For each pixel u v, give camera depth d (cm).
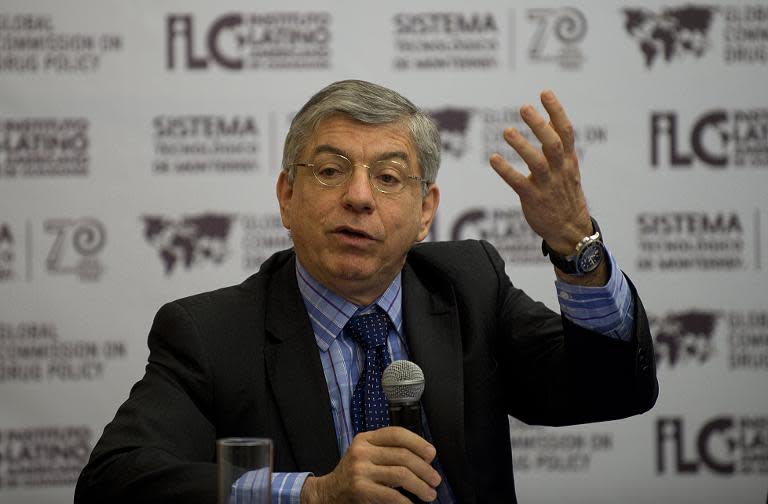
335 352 858
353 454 681
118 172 1543
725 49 1562
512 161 1563
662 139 1562
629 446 1550
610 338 775
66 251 1537
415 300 885
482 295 906
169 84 1549
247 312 856
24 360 1531
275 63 1554
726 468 1552
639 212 1559
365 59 1559
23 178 1534
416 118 848
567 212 732
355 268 821
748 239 1556
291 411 816
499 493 859
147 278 1545
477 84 1562
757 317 1556
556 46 1563
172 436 776
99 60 1543
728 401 1553
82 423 1536
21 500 1528
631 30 1562
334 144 820
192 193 1552
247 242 1555
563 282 765
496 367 886
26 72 1535
